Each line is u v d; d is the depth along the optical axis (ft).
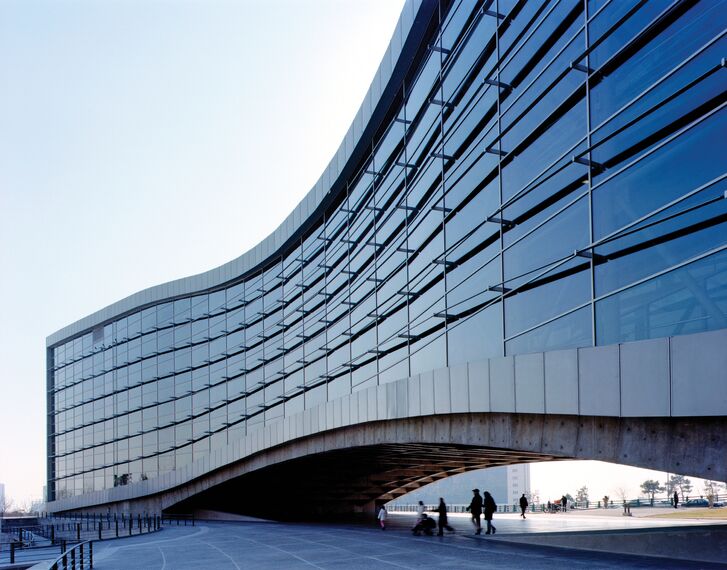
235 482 152.97
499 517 133.69
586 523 93.40
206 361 165.17
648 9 42.22
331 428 101.35
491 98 63.21
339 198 111.65
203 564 56.70
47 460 232.94
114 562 62.64
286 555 60.90
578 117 49.19
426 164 78.59
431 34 78.89
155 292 182.29
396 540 71.67
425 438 74.18
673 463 38.78
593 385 44.50
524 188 56.08
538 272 53.42
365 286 97.09
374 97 91.20
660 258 39.86
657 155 40.65
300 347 124.36
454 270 69.41
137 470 185.26
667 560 42.32
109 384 202.59
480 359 62.64
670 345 38.06
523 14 57.93
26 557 81.15
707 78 37.24
